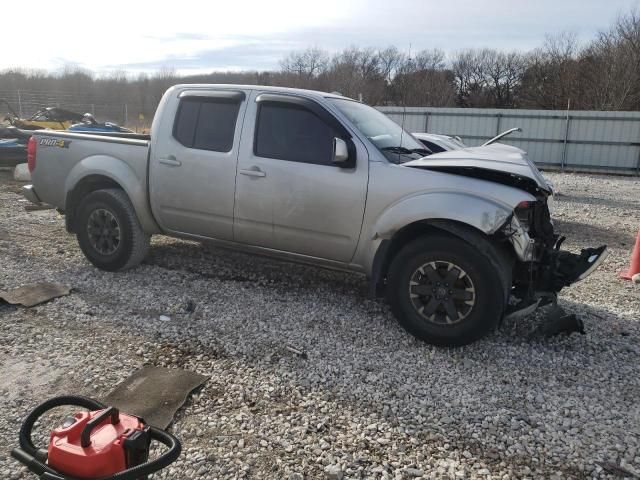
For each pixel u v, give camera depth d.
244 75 47.34
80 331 4.32
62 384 3.54
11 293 4.96
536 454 3.02
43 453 2.12
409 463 2.92
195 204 5.16
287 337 4.33
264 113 4.88
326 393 3.55
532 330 4.59
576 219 10.30
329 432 3.15
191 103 5.23
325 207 4.56
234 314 4.75
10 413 3.21
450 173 4.24
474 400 3.52
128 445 2.00
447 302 4.12
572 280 4.35
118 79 47.78
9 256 6.20
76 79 49.84
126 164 5.48
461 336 4.10
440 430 3.21
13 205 9.28
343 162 4.46
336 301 5.14
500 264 4.01
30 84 49.31
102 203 5.53
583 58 39.81
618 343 4.40
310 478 2.78
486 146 5.39
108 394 3.43
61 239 7.05
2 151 12.49
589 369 3.96
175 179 5.21
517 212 4.04
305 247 4.79
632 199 13.60
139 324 4.48
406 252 4.25
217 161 4.98
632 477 2.85
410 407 3.43
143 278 5.57
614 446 3.09
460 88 55.09
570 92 38.81
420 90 48.72
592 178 19.19
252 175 4.82
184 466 2.82
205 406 3.36
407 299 4.28
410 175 4.28
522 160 4.36
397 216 4.25
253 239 5.01
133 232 5.52
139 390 3.46
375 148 4.49
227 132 5.02
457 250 4.04
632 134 20.42
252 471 2.81
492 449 3.05
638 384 3.78
